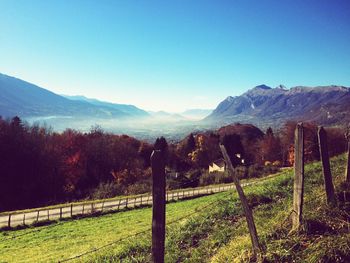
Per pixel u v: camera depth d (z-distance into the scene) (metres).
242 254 8.45
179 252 11.13
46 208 47.25
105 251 14.02
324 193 11.52
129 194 68.81
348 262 7.52
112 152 102.81
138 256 11.99
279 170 87.44
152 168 6.91
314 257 7.69
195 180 81.25
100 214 43.59
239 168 89.00
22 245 28.94
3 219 40.03
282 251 8.15
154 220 6.92
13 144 75.44
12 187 70.62
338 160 20.97
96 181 92.56
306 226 8.96
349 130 14.28
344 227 9.16
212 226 13.20
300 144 8.89
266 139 127.44
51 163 80.62
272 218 11.36
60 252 23.70
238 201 15.49
